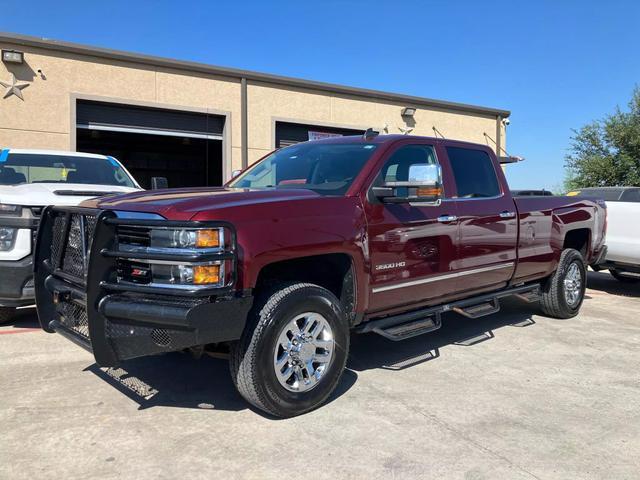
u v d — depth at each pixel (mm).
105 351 3438
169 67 14492
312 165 4766
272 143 16297
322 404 3941
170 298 3275
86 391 4125
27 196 5566
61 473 2943
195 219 3279
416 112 19281
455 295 5160
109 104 13891
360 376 4602
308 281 4129
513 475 3014
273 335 3506
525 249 5898
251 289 3410
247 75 15602
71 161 7523
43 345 5262
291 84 16469
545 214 6207
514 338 5926
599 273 12047
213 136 15562
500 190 5703
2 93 12461
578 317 7082
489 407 3969
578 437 3508
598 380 4613
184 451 3211
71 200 5715
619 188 9469
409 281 4508
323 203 3885
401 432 3518
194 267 3232
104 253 3393
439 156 5066
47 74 12945
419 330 4617
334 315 3848
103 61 13609
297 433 3471
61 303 3973
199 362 4898
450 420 3725
